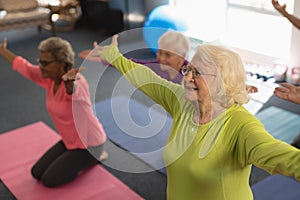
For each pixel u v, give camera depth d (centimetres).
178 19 432
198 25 487
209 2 507
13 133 343
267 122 343
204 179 132
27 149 315
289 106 372
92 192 259
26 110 391
